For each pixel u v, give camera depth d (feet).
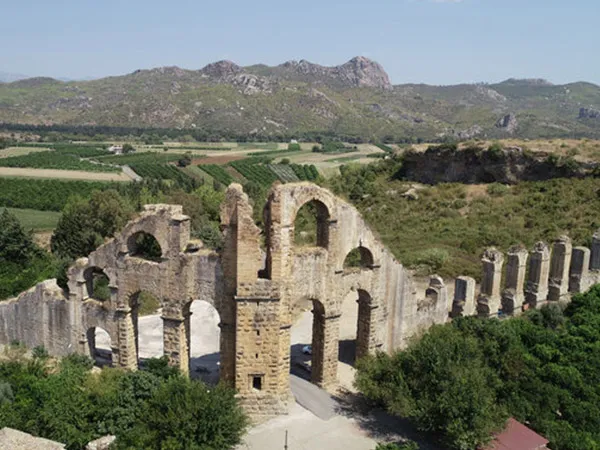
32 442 103.65
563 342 150.82
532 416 126.00
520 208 341.00
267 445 119.65
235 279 129.08
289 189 127.65
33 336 161.79
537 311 173.88
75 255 282.56
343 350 176.76
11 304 163.63
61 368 140.87
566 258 191.42
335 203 138.72
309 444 120.78
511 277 179.93
